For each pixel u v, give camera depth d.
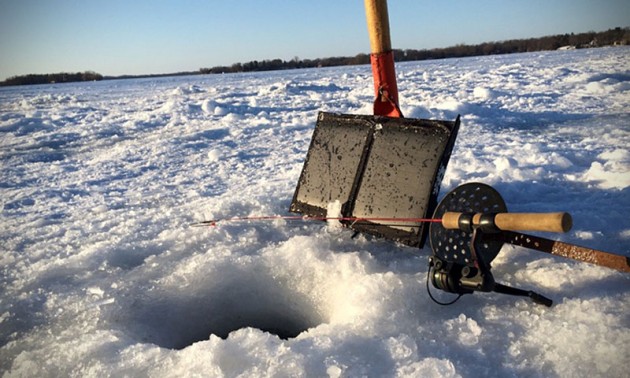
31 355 2.00
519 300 2.11
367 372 1.68
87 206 4.46
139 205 4.36
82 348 2.00
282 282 2.67
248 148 7.06
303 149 6.74
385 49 3.04
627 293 2.05
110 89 35.72
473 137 6.89
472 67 30.25
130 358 1.92
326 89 18.41
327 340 1.88
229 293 2.67
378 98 3.11
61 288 2.65
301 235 3.17
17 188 5.42
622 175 3.90
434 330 1.95
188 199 4.43
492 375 1.66
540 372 1.66
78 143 8.86
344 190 2.97
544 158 4.93
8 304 2.48
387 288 2.25
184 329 2.48
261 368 1.73
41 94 33.41
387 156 2.86
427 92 14.54
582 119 8.09
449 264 1.98
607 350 1.69
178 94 22.36
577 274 2.26
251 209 3.82
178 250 3.08
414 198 2.68
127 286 2.61
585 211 3.20
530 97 11.54
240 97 17.41
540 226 1.63
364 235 3.02
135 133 9.64
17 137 10.02
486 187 2.05
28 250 3.35
